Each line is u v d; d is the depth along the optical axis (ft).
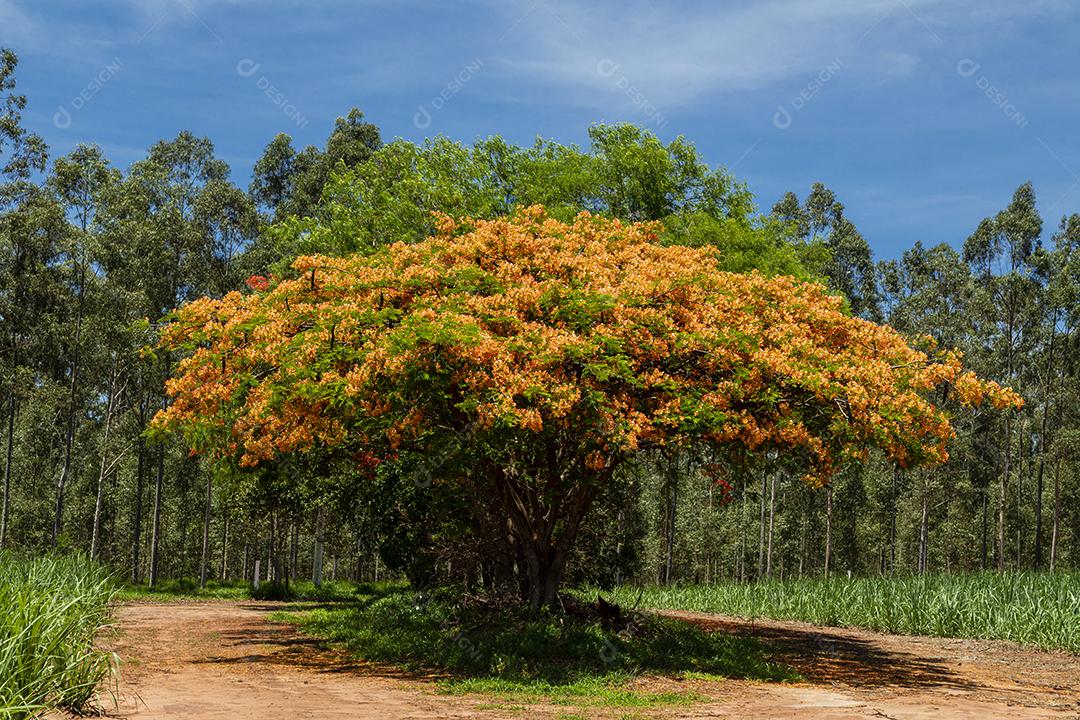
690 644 50.16
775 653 53.52
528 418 39.88
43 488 183.11
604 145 96.84
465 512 61.72
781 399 45.80
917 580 77.20
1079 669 50.49
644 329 45.55
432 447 45.73
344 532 135.44
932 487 184.75
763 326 49.21
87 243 136.46
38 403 168.55
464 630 51.13
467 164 97.66
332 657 47.39
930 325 191.72
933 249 222.07
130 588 120.98
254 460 50.96
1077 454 173.27
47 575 38.60
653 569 216.54
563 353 41.78
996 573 83.66
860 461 47.57
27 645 24.88
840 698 37.29
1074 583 68.23
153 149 177.27
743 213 98.43
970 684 43.62
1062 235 194.18
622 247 55.01
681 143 97.71
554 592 55.16
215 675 39.55
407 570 75.05
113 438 163.94
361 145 163.63
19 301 144.25
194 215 153.28
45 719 24.54
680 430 45.57
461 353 41.14
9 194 146.41
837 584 83.35
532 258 51.16
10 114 144.25
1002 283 190.60
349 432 53.93
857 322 51.44
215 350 48.24
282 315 48.21
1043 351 193.36
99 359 145.28
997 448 195.93
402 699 34.30
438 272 47.11
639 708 33.45
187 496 200.75
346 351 43.16
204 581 146.30
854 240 208.85
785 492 207.72
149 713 28.17
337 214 97.86
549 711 32.27
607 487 70.13
